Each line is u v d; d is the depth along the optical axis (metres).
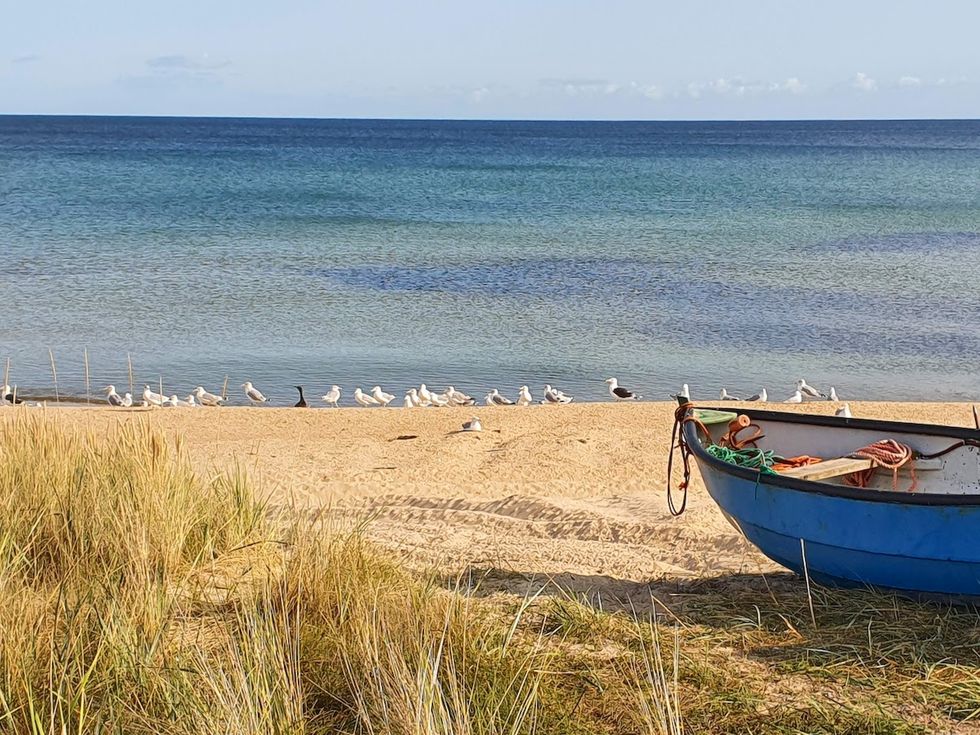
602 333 24.25
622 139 163.75
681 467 11.81
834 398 18.33
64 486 7.22
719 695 5.57
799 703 5.54
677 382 20.34
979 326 24.72
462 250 36.94
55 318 25.03
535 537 8.95
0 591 5.57
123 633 5.38
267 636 5.40
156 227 42.25
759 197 58.56
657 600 7.10
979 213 49.69
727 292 29.03
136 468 7.51
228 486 8.20
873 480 7.79
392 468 11.83
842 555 6.67
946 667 5.86
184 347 22.66
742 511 7.06
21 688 4.93
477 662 5.41
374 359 21.95
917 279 30.86
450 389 18.28
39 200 52.56
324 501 10.36
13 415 10.53
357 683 5.19
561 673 5.71
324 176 74.69
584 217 47.88
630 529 8.95
